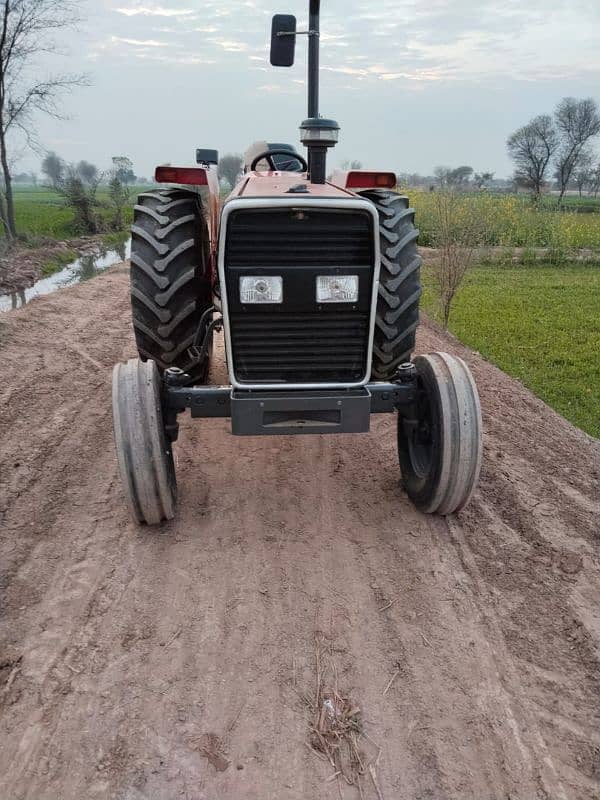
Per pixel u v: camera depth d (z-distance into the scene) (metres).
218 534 3.94
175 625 3.21
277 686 2.88
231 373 3.54
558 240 18.42
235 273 3.32
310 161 3.94
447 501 3.87
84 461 4.85
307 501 4.32
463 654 3.09
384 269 4.04
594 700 2.88
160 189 4.60
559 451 5.38
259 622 3.24
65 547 3.80
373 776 2.51
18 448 5.02
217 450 5.06
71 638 3.12
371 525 4.06
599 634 3.25
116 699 2.80
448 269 9.43
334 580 3.55
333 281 3.36
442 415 3.63
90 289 11.23
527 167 57.09
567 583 3.64
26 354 7.23
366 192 4.55
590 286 14.18
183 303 4.07
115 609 3.31
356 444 5.20
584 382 7.65
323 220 3.28
